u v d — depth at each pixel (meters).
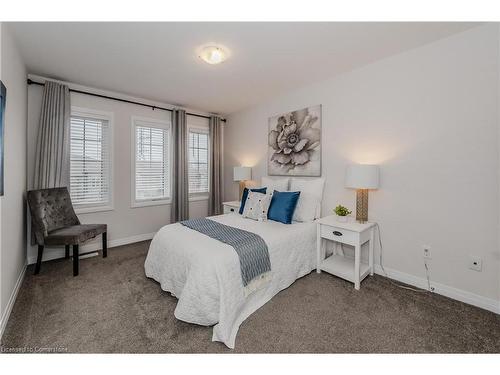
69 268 2.70
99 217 3.38
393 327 1.69
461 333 1.62
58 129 2.90
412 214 2.29
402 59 2.30
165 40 2.08
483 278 1.92
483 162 1.90
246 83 3.09
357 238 2.24
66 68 2.63
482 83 1.89
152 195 3.94
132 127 3.63
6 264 1.82
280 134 3.56
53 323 1.72
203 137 4.60
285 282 2.25
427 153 2.18
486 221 1.90
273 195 3.00
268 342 1.56
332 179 2.94
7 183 1.88
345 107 2.78
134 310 1.89
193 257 1.83
